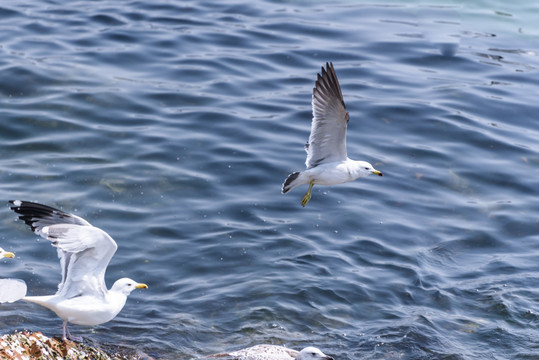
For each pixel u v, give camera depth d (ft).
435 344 39.47
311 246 48.19
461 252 49.24
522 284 45.50
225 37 78.23
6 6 82.02
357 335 40.14
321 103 40.78
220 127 61.46
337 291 43.70
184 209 51.21
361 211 52.80
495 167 59.21
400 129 63.46
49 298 34.30
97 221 48.93
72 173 53.88
